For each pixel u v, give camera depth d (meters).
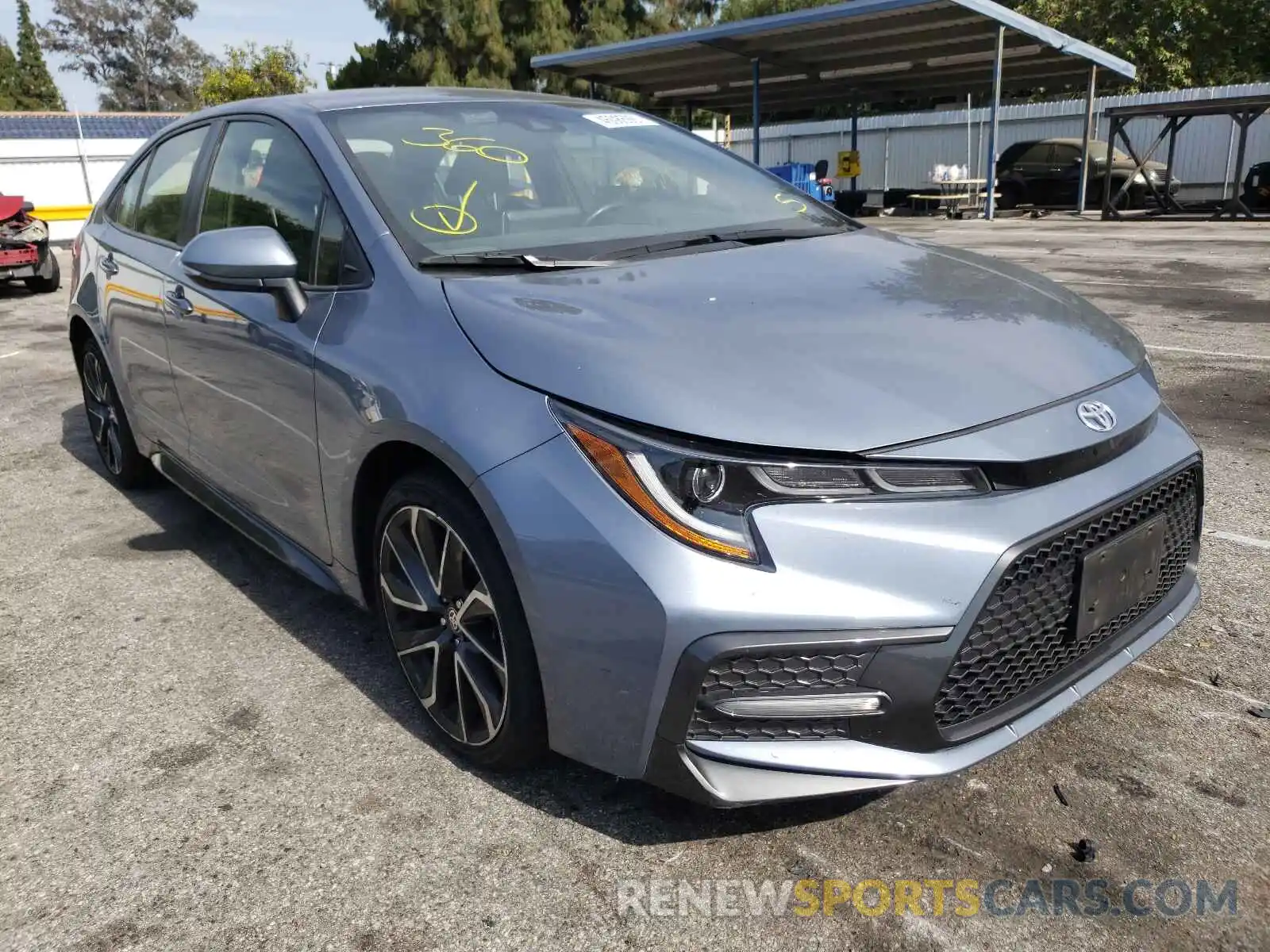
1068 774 2.33
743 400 1.92
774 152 29.09
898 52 21.53
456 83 32.31
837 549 1.83
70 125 27.67
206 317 3.12
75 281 4.51
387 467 2.49
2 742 2.60
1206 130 21.44
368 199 2.67
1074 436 2.04
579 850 2.12
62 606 3.39
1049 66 22.84
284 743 2.54
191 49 73.56
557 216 2.91
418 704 2.56
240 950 1.89
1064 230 16.45
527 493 1.99
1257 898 1.94
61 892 2.05
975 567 1.85
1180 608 2.44
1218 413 5.20
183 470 3.75
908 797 2.27
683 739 1.90
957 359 2.13
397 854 2.13
